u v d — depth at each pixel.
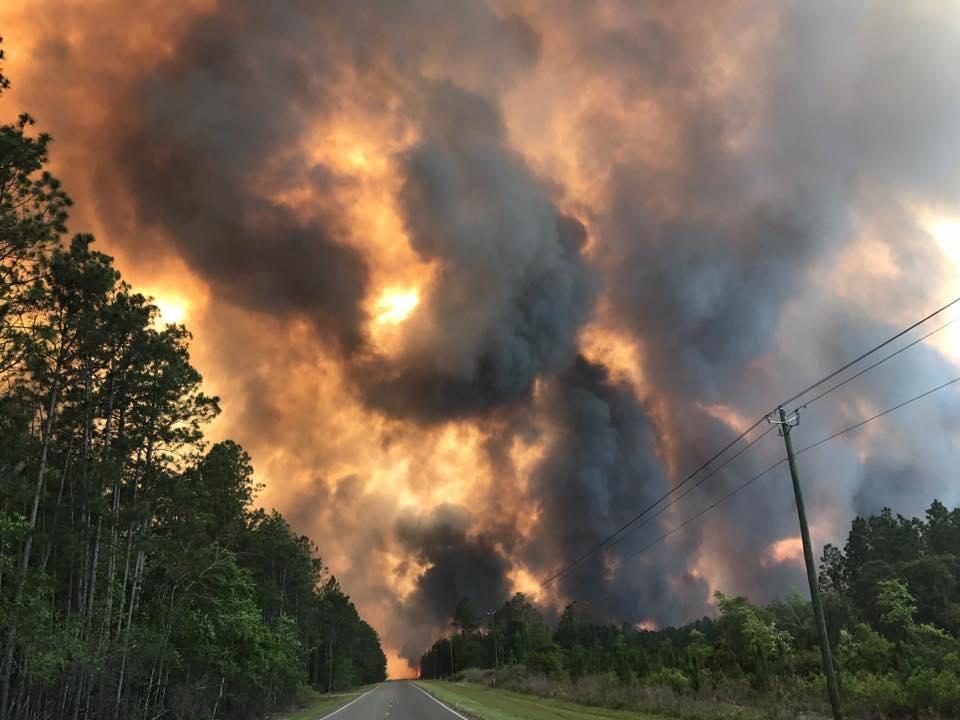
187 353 33.09
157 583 35.94
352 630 119.94
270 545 55.56
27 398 25.30
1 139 19.89
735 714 24.88
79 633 25.14
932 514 90.69
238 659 36.94
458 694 56.06
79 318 26.16
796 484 22.56
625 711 30.16
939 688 21.88
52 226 21.27
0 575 21.88
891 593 43.56
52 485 29.92
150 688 32.41
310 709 49.34
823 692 26.00
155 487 32.50
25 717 23.72
